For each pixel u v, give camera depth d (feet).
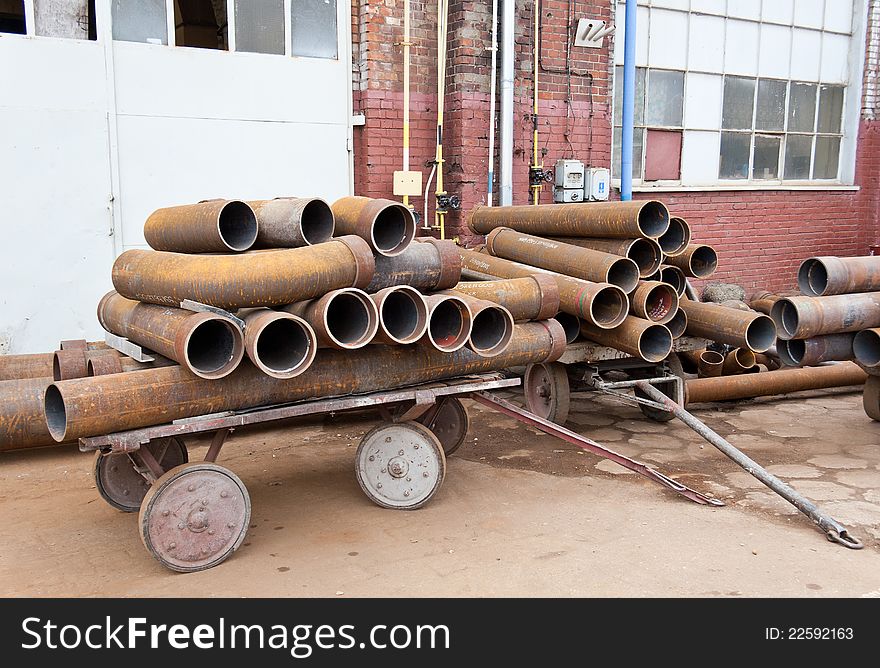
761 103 31.65
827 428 19.12
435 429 16.44
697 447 17.71
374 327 11.46
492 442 18.03
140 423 11.09
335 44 23.07
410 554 12.02
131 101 20.53
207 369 11.19
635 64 27.78
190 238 12.37
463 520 13.35
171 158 21.21
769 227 31.83
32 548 12.41
